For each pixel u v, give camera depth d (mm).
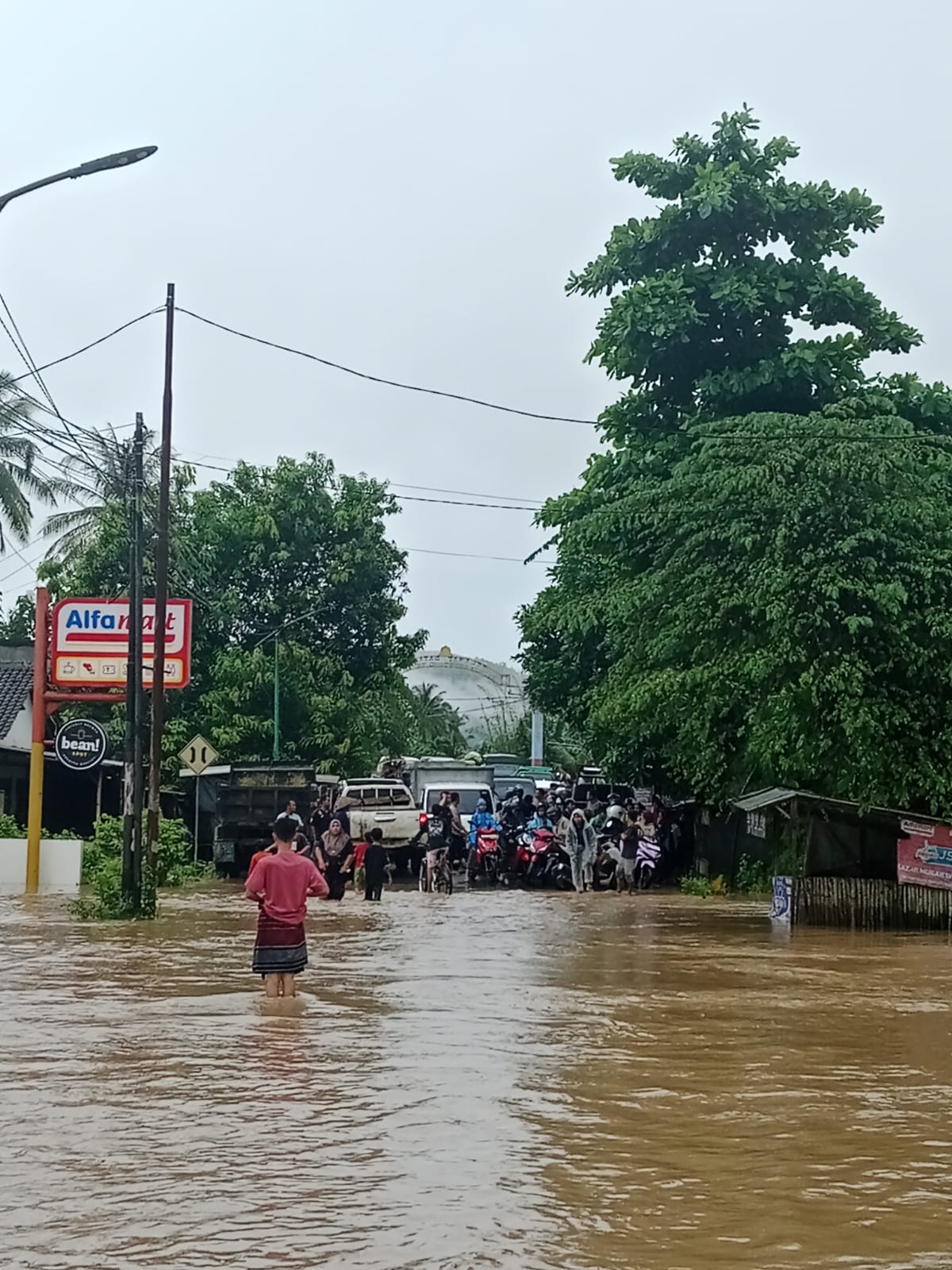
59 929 20812
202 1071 9922
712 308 32594
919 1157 7574
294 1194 6793
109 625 30828
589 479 34062
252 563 48438
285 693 47000
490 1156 7527
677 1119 8453
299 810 35469
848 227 32750
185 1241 6070
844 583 20391
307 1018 12461
